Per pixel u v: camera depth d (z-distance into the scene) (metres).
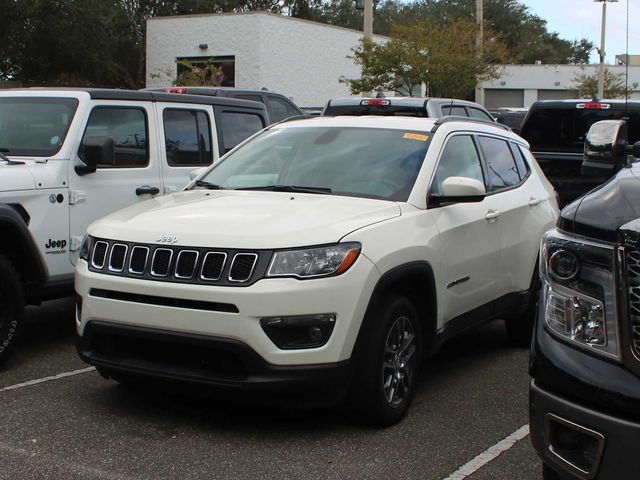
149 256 4.53
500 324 7.91
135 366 4.57
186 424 4.84
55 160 6.42
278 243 4.34
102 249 4.78
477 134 6.31
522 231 6.43
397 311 4.79
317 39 30.83
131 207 5.39
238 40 28.73
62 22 28.22
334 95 32.06
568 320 3.11
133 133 7.19
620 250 2.92
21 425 4.79
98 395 5.37
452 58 22.16
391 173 5.43
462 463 4.32
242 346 4.25
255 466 4.23
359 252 4.48
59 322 7.61
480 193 5.26
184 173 7.64
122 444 4.51
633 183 3.19
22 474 4.09
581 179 10.55
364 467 4.24
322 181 5.50
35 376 5.82
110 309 4.60
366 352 4.57
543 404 3.13
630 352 2.89
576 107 10.69
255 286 4.25
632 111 10.39
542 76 52.41
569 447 3.04
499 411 5.20
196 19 29.44
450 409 5.23
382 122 6.02
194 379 4.39
